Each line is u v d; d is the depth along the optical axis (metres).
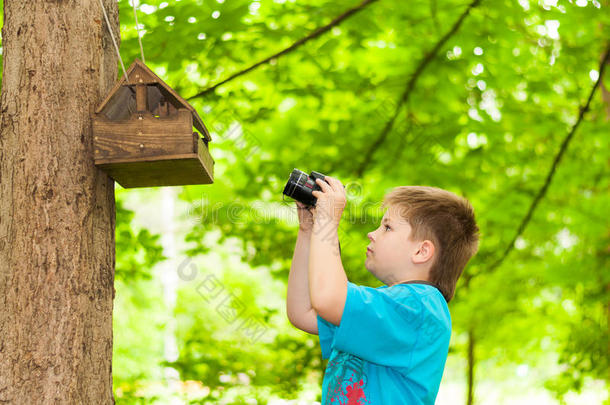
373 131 4.12
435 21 3.81
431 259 1.63
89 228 1.62
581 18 3.81
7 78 1.68
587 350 4.82
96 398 1.60
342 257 4.24
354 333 1.43
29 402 1.50
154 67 3.87
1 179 1.63
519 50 3.98
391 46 4.02
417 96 4.00
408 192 1.70
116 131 1.62
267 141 4.29
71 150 1.62
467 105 4.05
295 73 4.07
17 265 1.55
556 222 4.37
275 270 4.58
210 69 4.01
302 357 4.62
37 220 1.57
